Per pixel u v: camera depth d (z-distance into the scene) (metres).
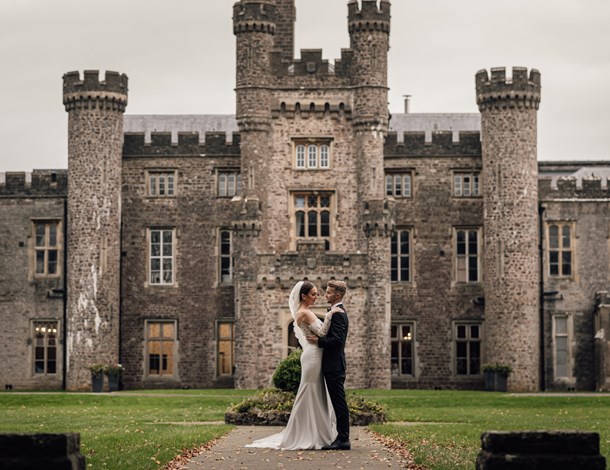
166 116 77.38
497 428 30.22
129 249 68.38
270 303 62.03
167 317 68.12
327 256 61.91
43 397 51.09
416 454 21.94
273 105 65.38
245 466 20.42
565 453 15.30
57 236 68.69
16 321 68.44
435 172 68.06
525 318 65.06
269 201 65.25
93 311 65.81
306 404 23.16
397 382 67.38
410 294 67.75
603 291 66.38
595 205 67.25
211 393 56.50
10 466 14.77
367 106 64.88
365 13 65.06
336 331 22.92
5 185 69.00
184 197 68.56
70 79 66.44
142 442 25.23
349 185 65.25
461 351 67.69
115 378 65.00
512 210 65.31
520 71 65.12
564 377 66.69
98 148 66.25
